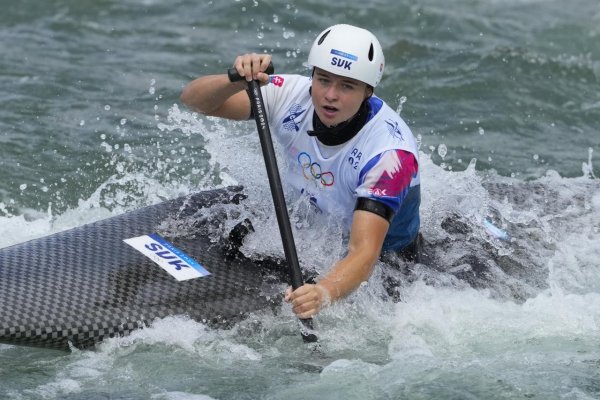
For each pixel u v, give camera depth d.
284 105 17.34
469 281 18.73
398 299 17.95
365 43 16.03
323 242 17.84
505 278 19.05
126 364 15.91
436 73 33.84
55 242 17.50
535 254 19.92
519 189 22.20
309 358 16.39
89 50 34.94
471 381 15.47
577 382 15.43
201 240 17.95
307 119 17.05
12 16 37.66
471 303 18.16
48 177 24.75
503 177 25.58
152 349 16.31
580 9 43.94
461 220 20.08
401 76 33.44
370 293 17.80
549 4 44.56
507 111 31.31
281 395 15.00
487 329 17.41
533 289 19.03
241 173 19.61
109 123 28.41
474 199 20.78
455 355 16.47
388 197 16.09
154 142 27.19
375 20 39.56
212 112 17.89
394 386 15.30
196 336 16.59
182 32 37.31
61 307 16.11
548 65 34.88
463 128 29.89
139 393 15.01
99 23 37.75
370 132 16.50
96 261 17.05
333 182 17.03
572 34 40.19
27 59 33.38
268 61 16.70
